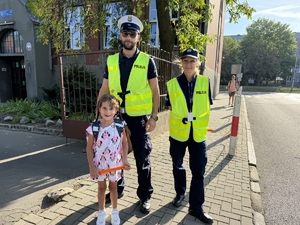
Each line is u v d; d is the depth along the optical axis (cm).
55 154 489
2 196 315
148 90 262
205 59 724
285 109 1475
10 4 1173
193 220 264
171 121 275
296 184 390
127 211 275
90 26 686
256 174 411
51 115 781
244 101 1961
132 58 255
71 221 254
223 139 632
